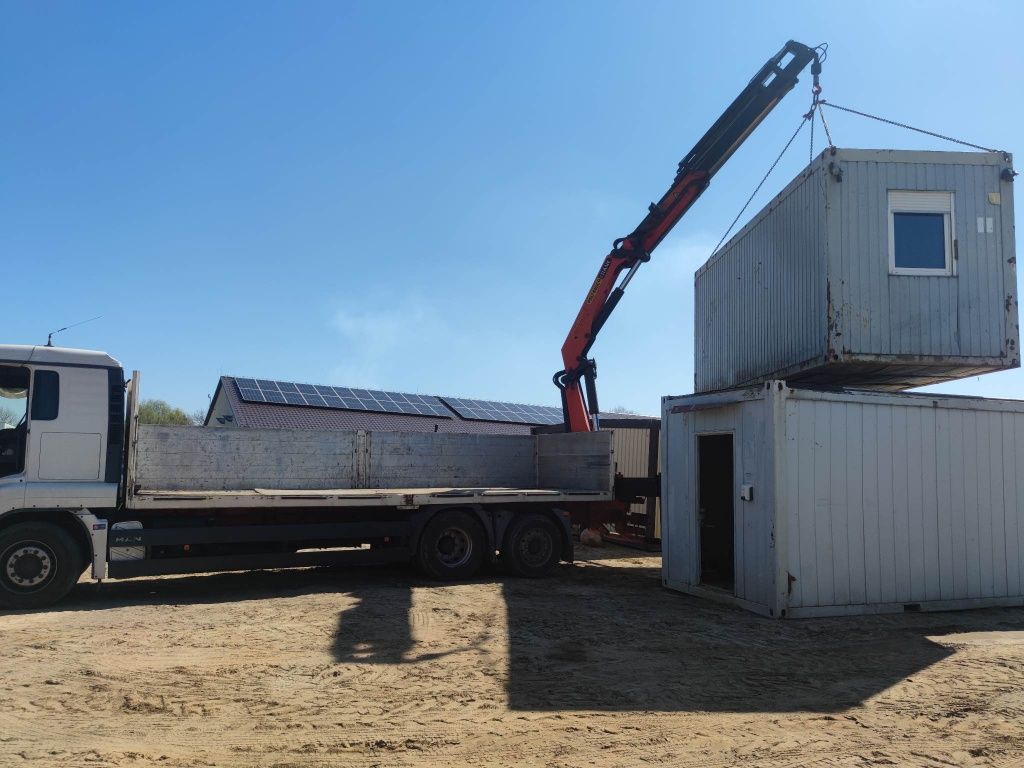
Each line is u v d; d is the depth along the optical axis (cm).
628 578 1279
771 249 1239
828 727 554
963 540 1025
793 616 926
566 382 1606
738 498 1010
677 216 1473
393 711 575
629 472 1911
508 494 1239
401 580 1211
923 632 880
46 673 656
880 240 1051
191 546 1053
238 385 2612
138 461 1152
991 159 1084
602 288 1553
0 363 945
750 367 1327
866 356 1028
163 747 496
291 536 1097
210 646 762
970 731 548
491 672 685
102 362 992
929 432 1023
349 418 2642
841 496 964
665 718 569
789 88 1343
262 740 511
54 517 974
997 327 1060
